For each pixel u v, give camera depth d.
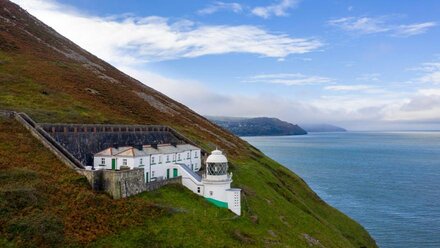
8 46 126.75
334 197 159.75
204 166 98.00
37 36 153.25
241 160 119.06
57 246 45.69
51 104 92.25
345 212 137.12
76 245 46.78
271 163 139.50
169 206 61.62
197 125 141.00
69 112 90.38
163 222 56.84
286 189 110.38
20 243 44.03
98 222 51.91
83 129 75.69
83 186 57.88
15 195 49.75
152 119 115.94
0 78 98.81
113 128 82.81
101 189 59.31
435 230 118.44
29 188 52.00
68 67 132.50
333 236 86.69
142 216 56.28
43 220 47.69
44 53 137.38
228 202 71.56
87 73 136.12
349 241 96.00
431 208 143.38
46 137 67.69
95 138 77.25
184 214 60.88
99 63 165.38
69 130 73.00
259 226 71.19
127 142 84.62
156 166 76.88
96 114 96.94
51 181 56.38
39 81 106.56
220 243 57.00
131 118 107.69
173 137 102.56
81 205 53.50
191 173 76.62
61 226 48.38
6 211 47.25
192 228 58.00
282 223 78.38
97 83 129.12
